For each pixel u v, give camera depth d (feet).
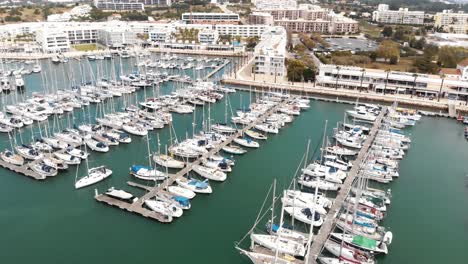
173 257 255.70
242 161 389.60
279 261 240.12
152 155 388.37
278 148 421.59
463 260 256.52
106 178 349.00
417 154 419.54
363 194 318.04
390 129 467.11
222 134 447.83
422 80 609.42
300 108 555.28
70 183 342.85
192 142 410.93
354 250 250.16
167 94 600.39
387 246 266.98
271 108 535.60
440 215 305.12
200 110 540.93
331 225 279.69
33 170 358.43
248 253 247.09
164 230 282.56
